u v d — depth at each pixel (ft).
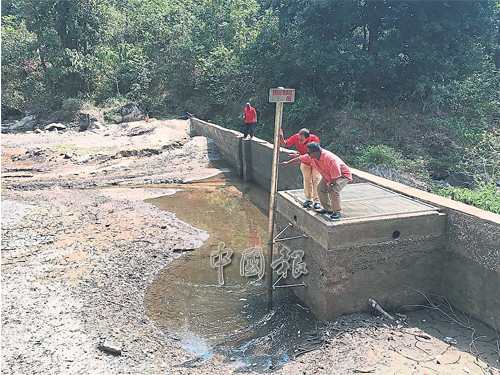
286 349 18.35
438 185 51.90
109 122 86.22
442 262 20.38
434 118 67.21
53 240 30.32
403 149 62.44
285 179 40.40
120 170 52.70
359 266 19.16
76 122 93.30
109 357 17.97
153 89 100.32
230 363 17.69
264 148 44.57
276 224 24.34
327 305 19.17
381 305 19.99
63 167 53.47
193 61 96.78
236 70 86.07
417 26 68.90
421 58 67.15
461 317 19.21
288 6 79.71
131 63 98.43
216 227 34.37
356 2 70.44
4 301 22.06
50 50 103.04
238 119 83.10
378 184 25.70
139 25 109.40
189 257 28.55
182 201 41.42
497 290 17.69
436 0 66.49
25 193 42.57
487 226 17.87
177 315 21.67
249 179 49.34
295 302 21.98
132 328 20.31
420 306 20.34
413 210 20.07
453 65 69.31
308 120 75.97
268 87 83.10
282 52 82.02
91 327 20.13
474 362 16.02
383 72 69.72
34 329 19.76
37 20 102.58
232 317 21.44
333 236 18.35
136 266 26.78
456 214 19.40
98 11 103.86
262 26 89.15
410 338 17.75
